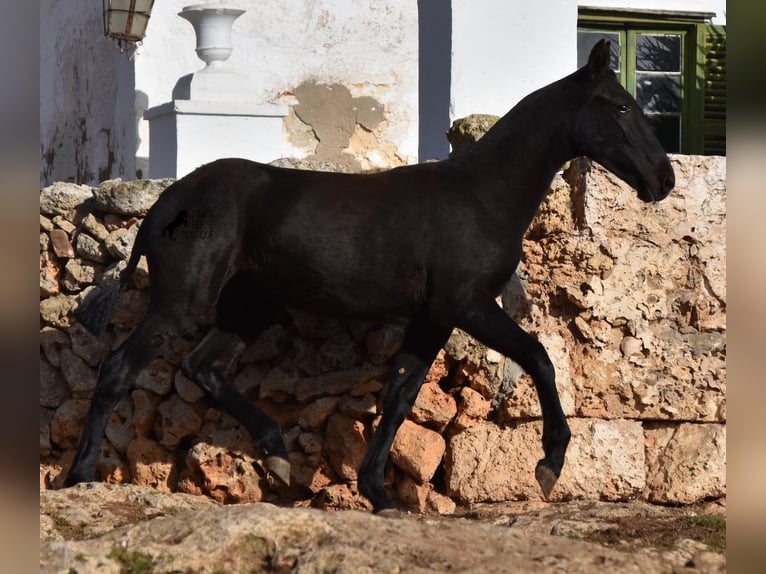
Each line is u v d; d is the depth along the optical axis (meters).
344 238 5.94
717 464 6.95
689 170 7.07
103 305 6.73
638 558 4.61
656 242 7.05
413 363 6.13
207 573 4.54
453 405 6.79
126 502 5.88
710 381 7.04
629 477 6.92
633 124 6.03
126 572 4.53
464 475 6.77
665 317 7.04
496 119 7.22
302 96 10.87
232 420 6.81
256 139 8.46
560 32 8.73
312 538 4.68
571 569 4.39
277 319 6.51
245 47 10.70
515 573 4.28
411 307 6.02
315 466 6.80
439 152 8.65
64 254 7.14
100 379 6.09
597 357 6.95
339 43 10.95
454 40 8.48
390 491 6.84
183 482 6.82
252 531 4.67
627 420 6.99
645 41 10.86
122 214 7.04
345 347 6.75
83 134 11.70
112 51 10.70
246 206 6.10
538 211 6.95
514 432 6.80
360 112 11.02
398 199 6.00
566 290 6.92
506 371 6.76
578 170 6.96
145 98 10.20
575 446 6.88
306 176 6.18
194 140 8.30
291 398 6.87
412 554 4.48
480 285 5.92
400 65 11.11
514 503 6.76
